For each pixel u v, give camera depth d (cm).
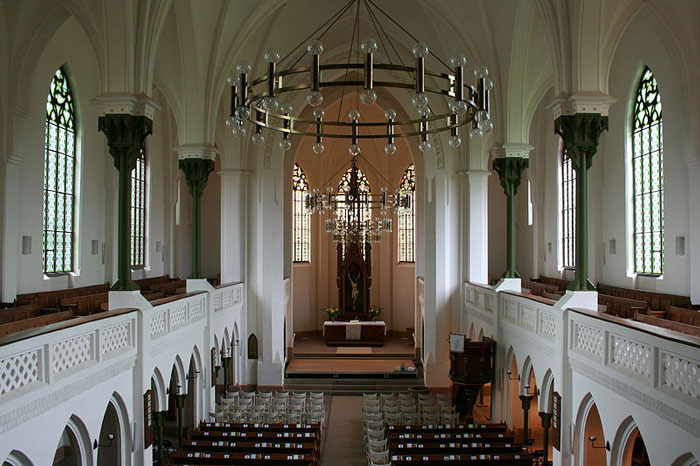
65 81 2270
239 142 2672
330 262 4003
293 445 1617
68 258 2303
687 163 1889
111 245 2573
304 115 2986
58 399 1020
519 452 1572
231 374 2631
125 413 1338
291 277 3234
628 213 2344
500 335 2016
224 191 2680
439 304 2695
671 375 925
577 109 1391
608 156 2494
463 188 2702
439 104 2648
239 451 1595
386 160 3931
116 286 1402
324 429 2166
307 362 3086
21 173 1967
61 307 1833
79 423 1124
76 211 2339
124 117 1389
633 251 2338
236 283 2569
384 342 3588
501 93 2002
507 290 2006
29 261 2016
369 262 3672
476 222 2619
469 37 2031
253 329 2722
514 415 2248
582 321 1273
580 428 1312
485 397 2605
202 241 3712
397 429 1803
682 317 1684
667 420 924
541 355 1559
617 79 2386
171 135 3256
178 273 3412
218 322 2195
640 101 2275
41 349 972
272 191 2755
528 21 1817
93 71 2420
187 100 1983
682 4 1759
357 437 2077
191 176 2011
